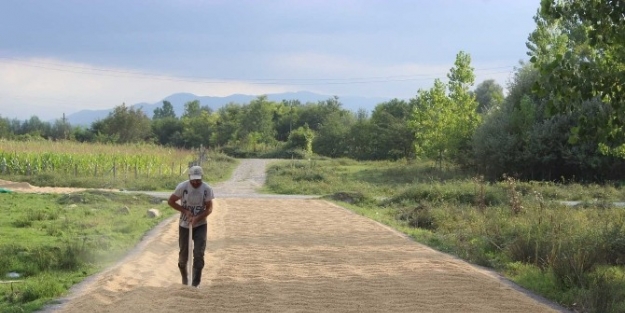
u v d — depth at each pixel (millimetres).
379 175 51250
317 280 11148
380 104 87875
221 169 52625
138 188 35562
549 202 25938
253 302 9172
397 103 86125
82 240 14930
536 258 13586
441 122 51406
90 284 10570
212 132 104000
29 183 35906
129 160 44812
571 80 10164
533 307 9328
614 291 10469
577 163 44188
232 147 89375
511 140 46438
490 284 11016
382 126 80938
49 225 18172
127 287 10172
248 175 50469
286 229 19109
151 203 27469
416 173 51594
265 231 18562
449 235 18234
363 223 21062
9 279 11539
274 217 22562
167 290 9672
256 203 28141
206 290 10055
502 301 9672
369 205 30375
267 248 15211
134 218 20328
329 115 97000
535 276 11969
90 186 35656
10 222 18953
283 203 28438
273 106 113000
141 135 99188
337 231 18828
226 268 12422
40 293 9766
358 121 87000
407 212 25781
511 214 22188
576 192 34938
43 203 25156
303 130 89875
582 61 10227
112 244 14727
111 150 48469
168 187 36375
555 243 13750
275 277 11430
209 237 17094
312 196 33500
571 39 42688
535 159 45656
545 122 45594
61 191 31984
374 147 80438
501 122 48062
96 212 22281
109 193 27719
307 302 9281
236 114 106875
